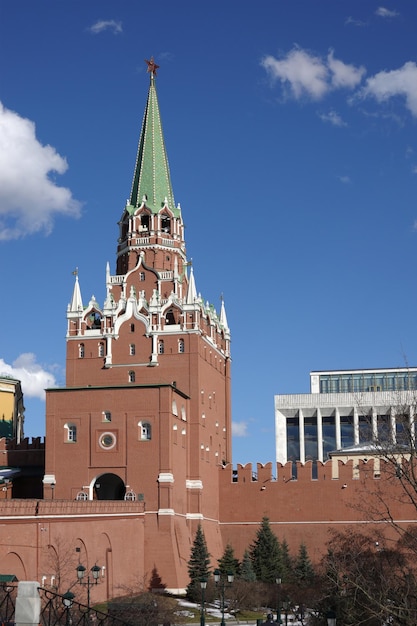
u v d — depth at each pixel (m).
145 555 111.38
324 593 67.19
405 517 127.44
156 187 141.12
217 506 133.38
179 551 114.38
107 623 68.88
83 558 90.31
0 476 125.31
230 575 76.81
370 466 130.38
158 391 116.00
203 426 128.75
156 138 144.00
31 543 80.12
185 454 122.94
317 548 121.62
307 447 199.50
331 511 130.25
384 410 191.75
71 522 87.88
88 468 116.06
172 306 130.12
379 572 60.22
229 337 146.88
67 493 116.00
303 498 131.62
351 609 60.50
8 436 151.75
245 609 104.44
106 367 129.38
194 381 126.69
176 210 141.12
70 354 131.38
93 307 133.12
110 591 97.56
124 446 115.50
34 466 129.62
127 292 136.00
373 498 128.88
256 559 118.88
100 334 130.88
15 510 78.00
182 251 141.00
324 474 131.75
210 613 100.50
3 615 59.53
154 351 128.12
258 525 132.38
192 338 127.69
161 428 115.00
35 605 47.47
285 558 121.75
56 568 82.25
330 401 198.12
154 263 137.12
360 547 105.31
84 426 117.31
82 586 87.56
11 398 153.88
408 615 52.50
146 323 129.50
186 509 122.12
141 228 139.12
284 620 96.44
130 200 142.75
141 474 114.38
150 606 85.50
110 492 124.25
